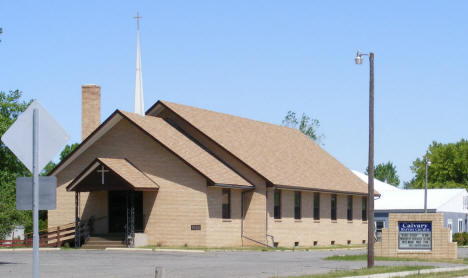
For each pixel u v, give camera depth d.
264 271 26.38
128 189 42.28
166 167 44.25
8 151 59.88
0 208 52.97
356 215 59.78
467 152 116.50
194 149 46.22
